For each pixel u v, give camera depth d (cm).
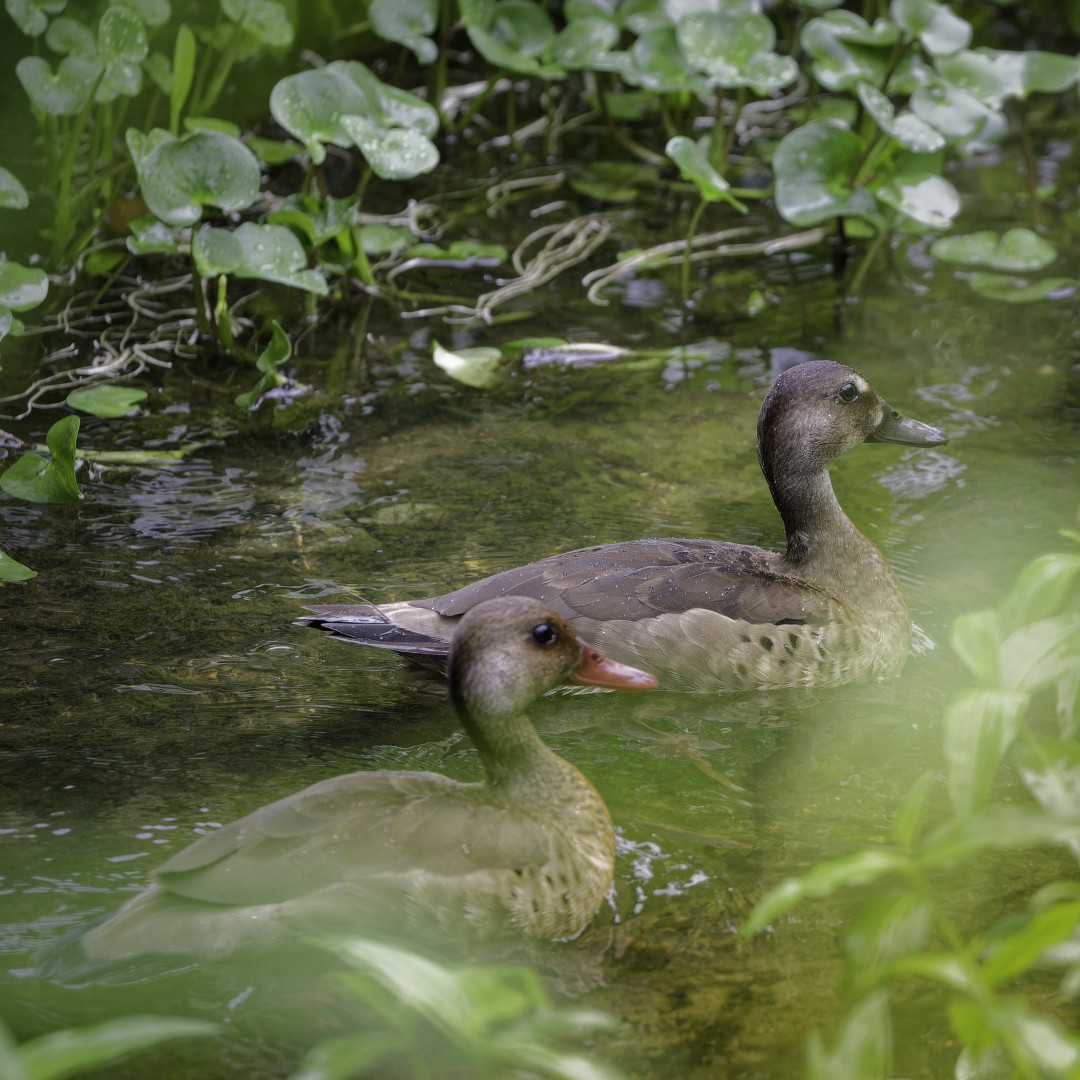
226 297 1576
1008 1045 515
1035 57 1642
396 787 750
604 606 995
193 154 1420
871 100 1538
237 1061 648
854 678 1019
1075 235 1717
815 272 1669
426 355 1489
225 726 925
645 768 911
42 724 920
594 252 1702
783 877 799
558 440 1340
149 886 738
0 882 760
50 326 1508
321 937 527
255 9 1645
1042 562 635
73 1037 437
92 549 1145
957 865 809
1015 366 1468
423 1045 655
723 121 1953
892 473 1284
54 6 1520
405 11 1678
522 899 734
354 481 1266
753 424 1373
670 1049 676
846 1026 516
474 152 1902
